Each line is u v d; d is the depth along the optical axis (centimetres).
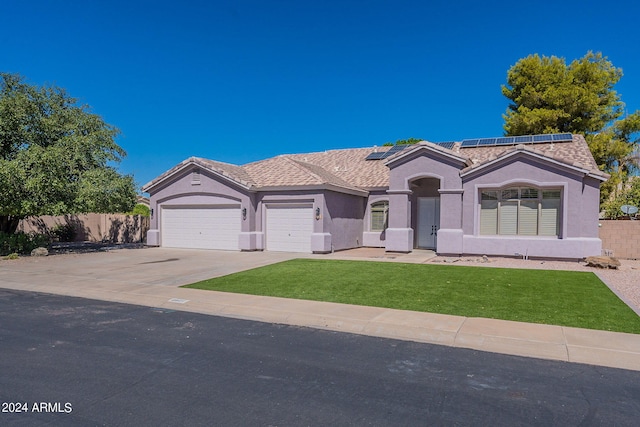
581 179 1666
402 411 463
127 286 1180
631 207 1933
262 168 2353
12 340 713
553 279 1271
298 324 837
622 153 2795
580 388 533
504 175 1778
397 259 1786
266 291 1101
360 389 522
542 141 2223
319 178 2042
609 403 490
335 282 1223
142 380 543
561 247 1688
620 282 1233
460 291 1095
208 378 552
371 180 2423
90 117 2348
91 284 1215
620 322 806
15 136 2056
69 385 524
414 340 735
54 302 1027
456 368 600
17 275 1387
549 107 2922
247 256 1903
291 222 2100
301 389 520
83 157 2109
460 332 750
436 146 1906
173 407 466
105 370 577
